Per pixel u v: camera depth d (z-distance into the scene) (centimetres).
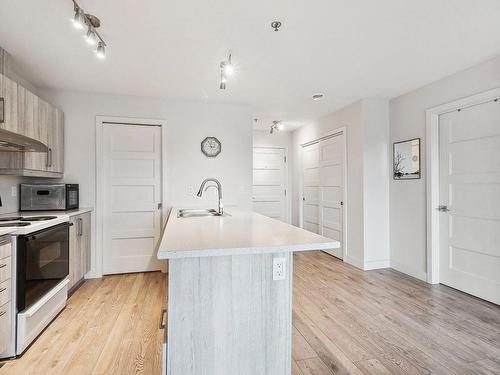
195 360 131
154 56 262
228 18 204
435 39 233
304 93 364
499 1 185
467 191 298
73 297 297
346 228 424
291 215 612
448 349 204
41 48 246
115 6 189
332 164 463
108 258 368
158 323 242
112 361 190
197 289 131
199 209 334
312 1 185
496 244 272
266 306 138
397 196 381
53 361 190
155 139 383
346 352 201
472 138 291
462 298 292
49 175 310
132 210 375
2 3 186
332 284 336
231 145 404
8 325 188
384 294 305
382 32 222
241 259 135
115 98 366
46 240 229
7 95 221
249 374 136
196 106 394
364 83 331
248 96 375
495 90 265
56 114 322
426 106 337
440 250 330
